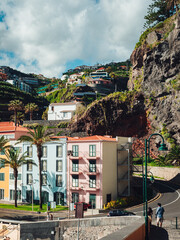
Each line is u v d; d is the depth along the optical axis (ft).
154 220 111.14
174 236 74.13
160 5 371.35
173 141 303.48
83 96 629.10
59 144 202.18
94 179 183.83
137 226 57.26
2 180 226.58
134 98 342.03
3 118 620.49
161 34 336.90
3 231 112.78
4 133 245.86
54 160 202.28
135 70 364.99
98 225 91.15
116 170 198.08
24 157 197.06
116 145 201.36
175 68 314.14
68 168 195.72
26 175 213.46
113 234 46.47
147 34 352.69
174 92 311.88
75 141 195.21
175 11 363.35
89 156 188.24
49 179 202.49
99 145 185.16
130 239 47.52
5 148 219.20
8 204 203.00
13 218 157.48
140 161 303.27
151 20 376.27
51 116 435.94
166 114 316.40
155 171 274.36
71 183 193.06
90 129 352.90
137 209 157.17
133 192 203.92
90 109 352.90
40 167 188.03
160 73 326.44
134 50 365.61
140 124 341.21
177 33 310.45
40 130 188.14
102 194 179.83
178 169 243.19
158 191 203.10
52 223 98.63
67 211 172.76
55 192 198.08
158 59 327.06
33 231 101.09
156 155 315.58
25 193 212.02
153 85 332.60
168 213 134.82
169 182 236.02
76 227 95.09
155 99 329.31
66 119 412.77
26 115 649.61
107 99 348.59
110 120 346.54
